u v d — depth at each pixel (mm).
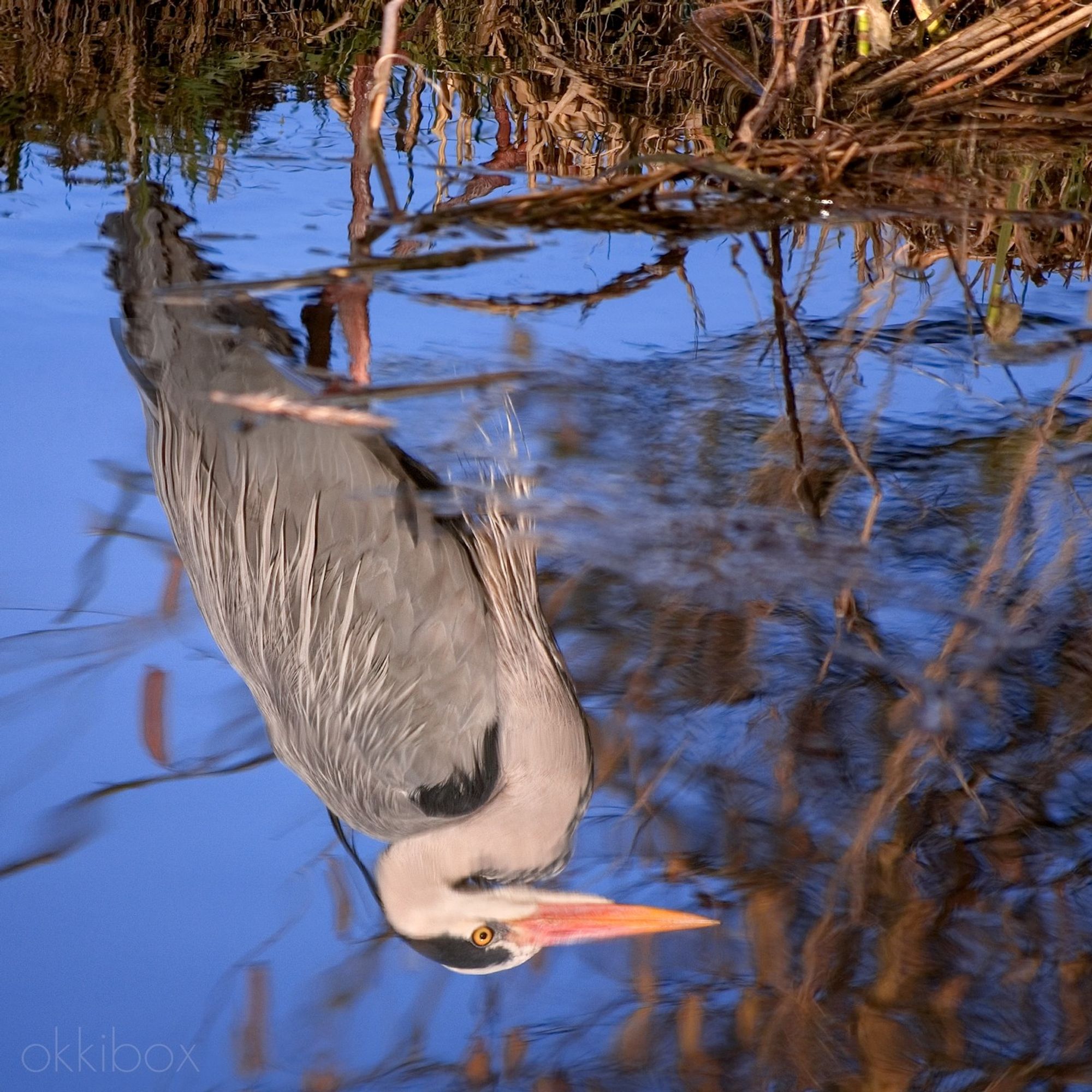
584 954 5848
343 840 6832
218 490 8797
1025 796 6199
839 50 11797
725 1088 4992
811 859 6004
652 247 10750
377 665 8578
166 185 12016
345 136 13312
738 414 8844
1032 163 10273
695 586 7672
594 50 15211
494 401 8961
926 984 5359
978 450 8484
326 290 9789
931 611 7320
